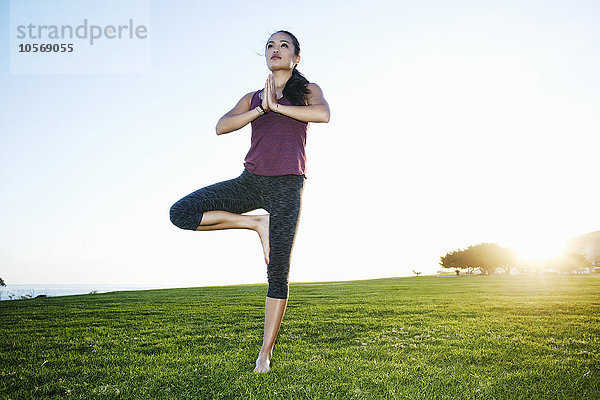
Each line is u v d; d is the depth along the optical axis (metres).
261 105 2.78
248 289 20.12
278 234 2.90
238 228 2.89
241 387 2.81
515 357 3.79
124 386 2.97
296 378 3.04
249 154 2.96
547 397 2.63
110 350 4.45
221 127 2.91
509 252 70.44
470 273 75.00
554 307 8.82
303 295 14.44
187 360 3.78
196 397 2.67
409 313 7.94
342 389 2.79
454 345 4.46
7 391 2.99
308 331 5.60
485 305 9.45
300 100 2.89
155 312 8.77
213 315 7.91
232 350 4.27
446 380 3.01
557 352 4.03
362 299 11.98
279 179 2.87
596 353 3.97
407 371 3.28
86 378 3.24
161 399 2.65
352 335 5.21
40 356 4.17
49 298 15.91
